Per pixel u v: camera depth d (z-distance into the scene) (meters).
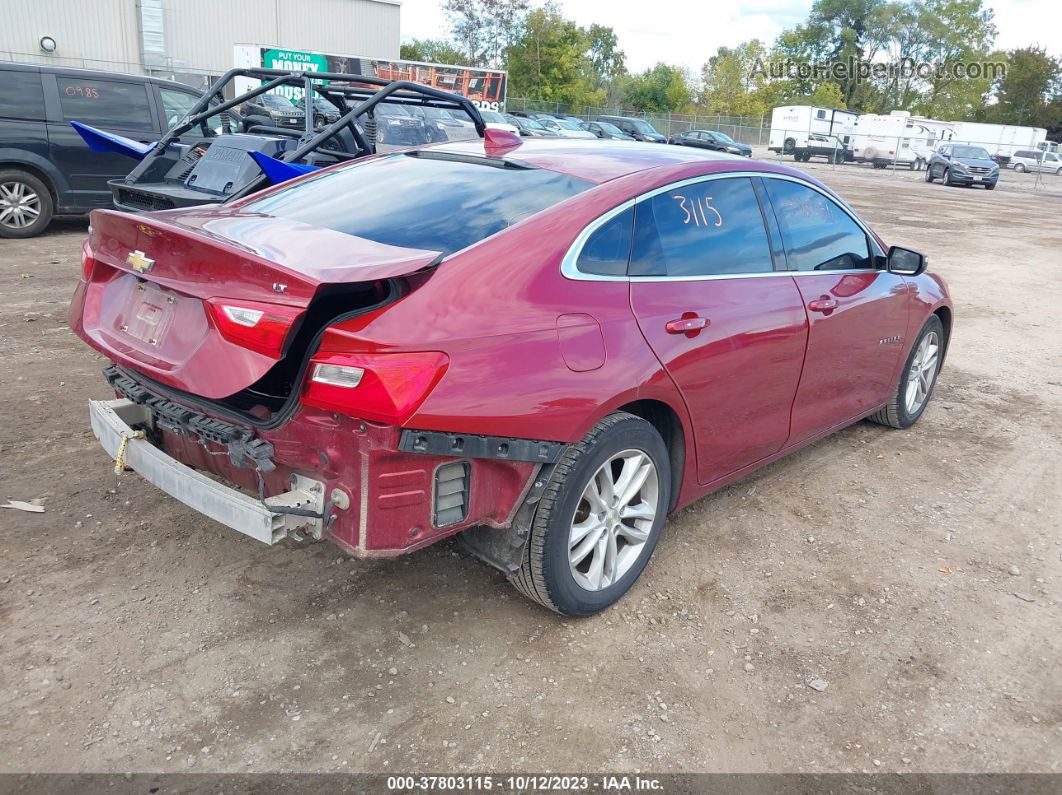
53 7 32.47
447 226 2.94
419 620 3.09
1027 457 5.07
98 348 2.95
